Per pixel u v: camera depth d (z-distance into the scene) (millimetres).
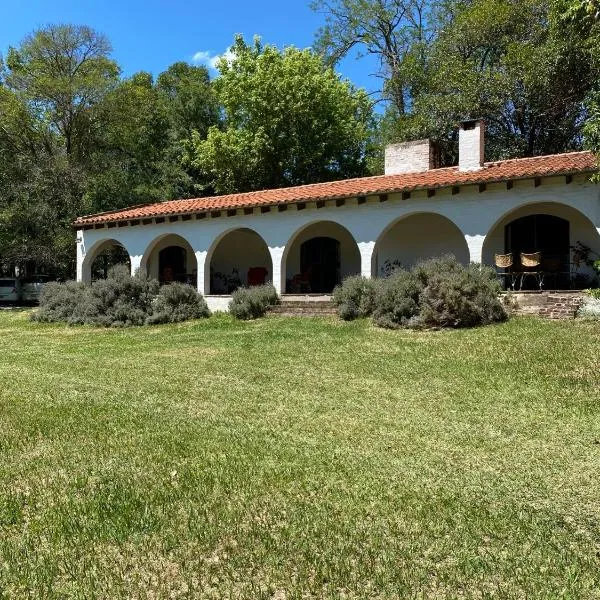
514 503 4098
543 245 14992
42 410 6797
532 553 3377
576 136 22406
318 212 16047
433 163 17891
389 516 3857
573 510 3992
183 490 4285
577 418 6195
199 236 18188
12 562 3258
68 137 29047
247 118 28953
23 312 22016
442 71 23703
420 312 12352
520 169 13344
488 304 11844
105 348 12375
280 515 3854
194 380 8594
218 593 2949
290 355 10352
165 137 32469
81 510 3936
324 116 28344
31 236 26266
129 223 19500
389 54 31703
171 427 6066
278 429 5996
